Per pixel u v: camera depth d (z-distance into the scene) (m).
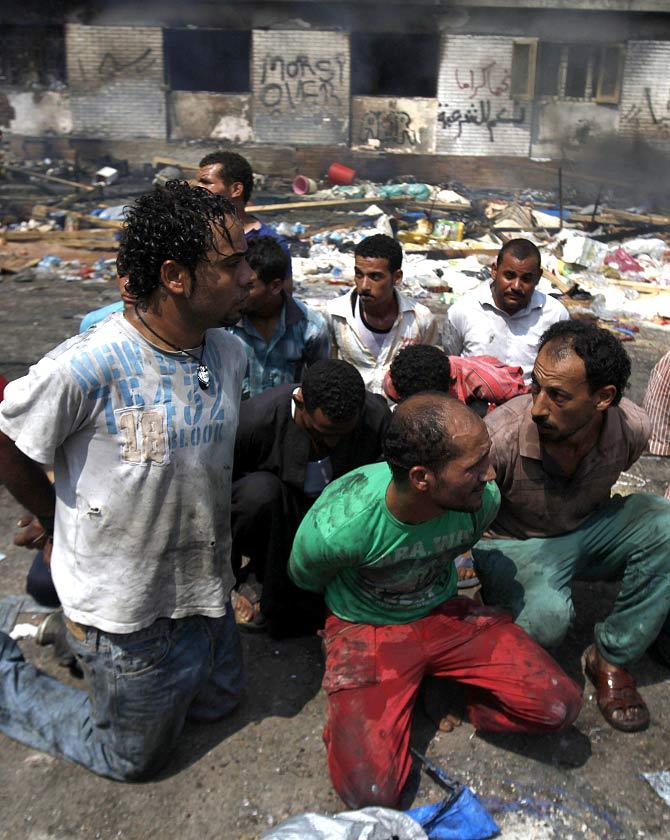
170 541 2.41
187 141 19.58
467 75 18.89
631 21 18.12
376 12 18.62
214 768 2.67
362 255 4.12
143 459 2.31
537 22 18.39
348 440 3.14
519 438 2.92
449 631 2.75
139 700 2.46
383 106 19.27
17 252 12.00
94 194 15.96
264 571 3.23
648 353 8.34
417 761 2.70
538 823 2.49
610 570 3.10
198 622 2.59
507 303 4.53
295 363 4.00
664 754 2.79
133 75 19.28
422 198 15.93
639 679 3.15
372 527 2.59
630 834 2.47
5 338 7.98
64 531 2.41
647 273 11.70
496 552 3.10
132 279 2.24
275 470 3.17
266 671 3.14
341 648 2.76
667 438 3.69
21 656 2.83
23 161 18.92
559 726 2.64
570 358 2.61
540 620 2.95
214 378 2.44
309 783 2.62
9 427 2.25
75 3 18.88
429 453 2.36
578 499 2.99
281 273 3.72
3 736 2.76
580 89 18.88
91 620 2.39
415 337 4.35
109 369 2.25
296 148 18.50
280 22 18.77
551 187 18.12
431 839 2.39
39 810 2.48
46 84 19.56
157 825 2.45
